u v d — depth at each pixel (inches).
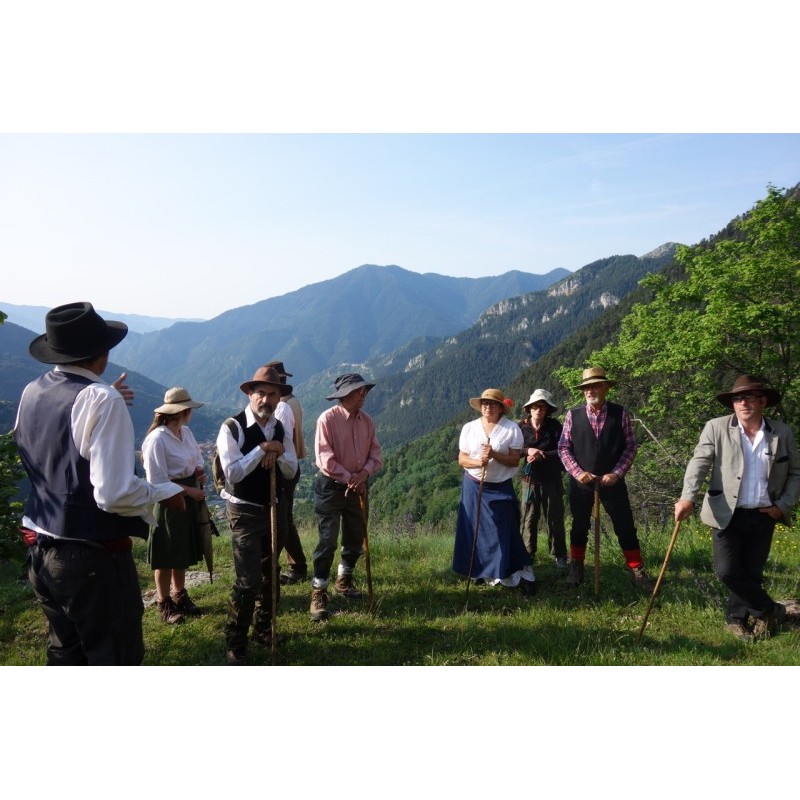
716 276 777.6
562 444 249.8
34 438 122.7
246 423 176.4
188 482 214.7
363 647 189.3
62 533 119.3
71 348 124.1
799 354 751.1
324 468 211.5
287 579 258.8
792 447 188.1
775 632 192.2
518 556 240.7
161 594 220.1
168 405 214.1
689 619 207.2
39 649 200.2
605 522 337.4
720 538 192.4
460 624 205.8
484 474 235.3
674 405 799.7
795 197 729.0
